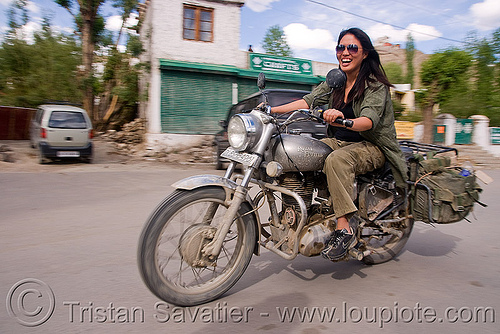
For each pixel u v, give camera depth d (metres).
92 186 7.39
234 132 2.64
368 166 2.97
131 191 6.94
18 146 13.80
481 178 3.38
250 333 2.29
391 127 2.98
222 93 15.05
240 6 15.09
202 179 2.53
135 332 2.27
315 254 2.81
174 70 14.34
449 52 16.44
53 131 10.30
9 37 17.53
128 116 18.53
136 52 14.92
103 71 18.20
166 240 2.55
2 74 17.45
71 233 4.32
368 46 2.86
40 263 3.39
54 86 17.11
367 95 2.85
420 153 3.55
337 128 3.22
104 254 3.63
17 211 5.33
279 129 2.73
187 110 14.65
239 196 2.59
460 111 17.56
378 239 3.48
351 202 2.75
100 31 17.23
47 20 17.92
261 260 3.57
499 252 3.96
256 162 2.62
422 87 17.28
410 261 3.65
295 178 2.84
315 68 16.69
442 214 3.19
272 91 7.54
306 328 2.37
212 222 2.70
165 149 13.87
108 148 14.21
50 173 9.00
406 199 3.31
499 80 18.78
